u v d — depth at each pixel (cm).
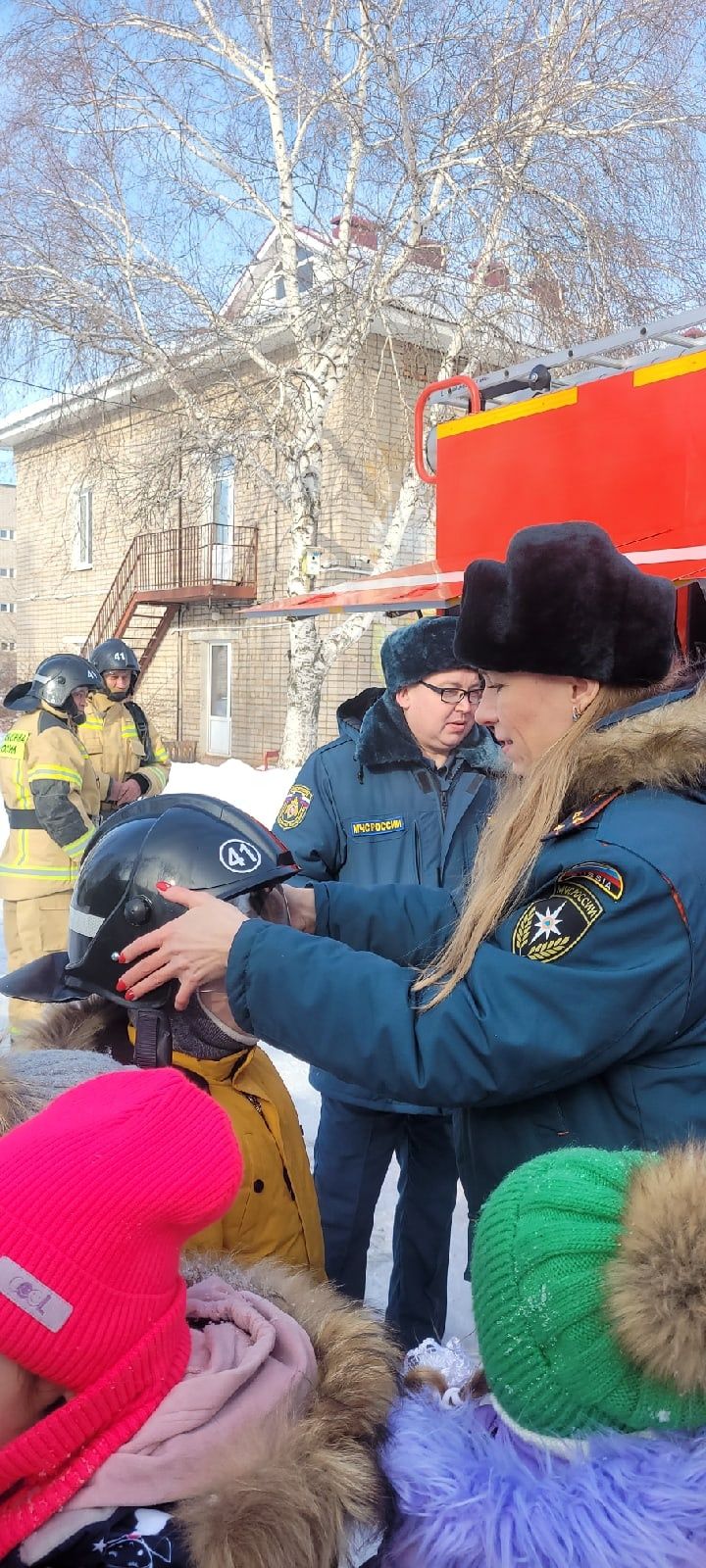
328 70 1070
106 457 1370
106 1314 82
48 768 432
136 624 1889
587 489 340
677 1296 84
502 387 396
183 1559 83
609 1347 88
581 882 130
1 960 548
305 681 1198
